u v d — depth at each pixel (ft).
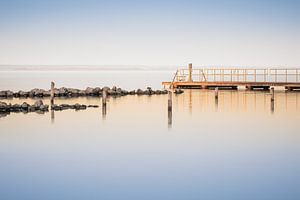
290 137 112.98
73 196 70.79
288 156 94.02
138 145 104.73
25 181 78.13
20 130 122.21
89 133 118.73
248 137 113.39
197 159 92.02
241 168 85.61
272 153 96.73
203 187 74.64
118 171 83.82
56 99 200.23
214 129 124.36
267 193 71.77
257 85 232.73
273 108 160.25
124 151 99.09
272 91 160.04
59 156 94.84
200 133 118.93
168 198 69.87
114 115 149.79
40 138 112.37
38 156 94.84
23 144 105.91
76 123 133.49
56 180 78.64
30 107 157.17
